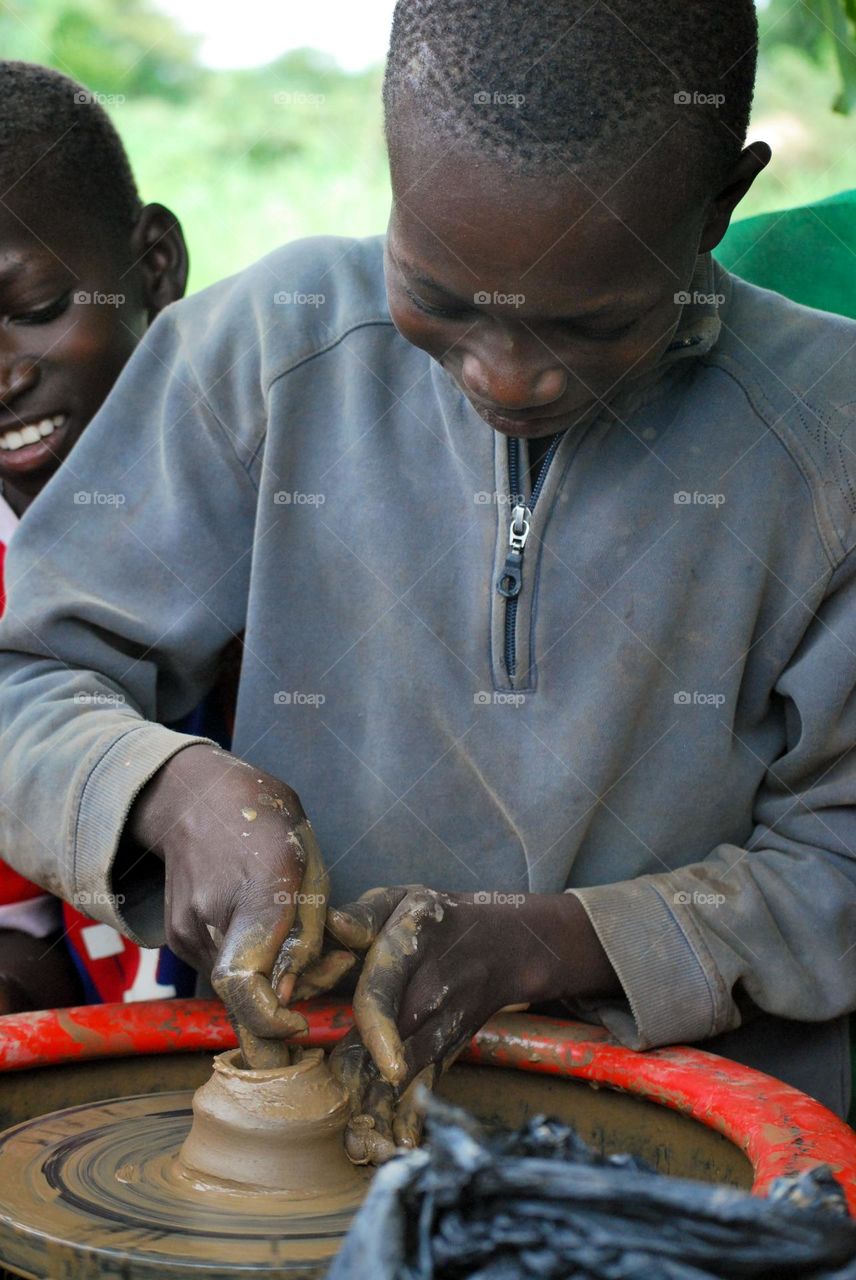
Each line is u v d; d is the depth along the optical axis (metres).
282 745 1.41
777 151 4.12
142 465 1.48
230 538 1.47
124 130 4.80
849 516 1.31
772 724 1.41
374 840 1.39
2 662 1.41
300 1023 1.04
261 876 1.09
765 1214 0.59
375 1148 1.06
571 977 1.22
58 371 1.78
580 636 1.33
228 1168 1.01
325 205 4.73
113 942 1.77
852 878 1.33
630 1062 1.19
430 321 1.09
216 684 1.68
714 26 1.05
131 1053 1.23
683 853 1.37
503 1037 1.24
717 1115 1.08
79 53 4.88
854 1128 1.55
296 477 1.42
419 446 1.38
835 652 1.32
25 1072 1.19
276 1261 0.89
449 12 1.00
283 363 1.42
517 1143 0.69
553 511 1.32
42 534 1.45
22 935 1.74
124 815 1.19
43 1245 0.90
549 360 1.06
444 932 1.17
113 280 1.83
